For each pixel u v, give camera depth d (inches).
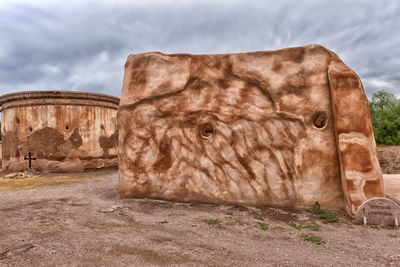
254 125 186.5
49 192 237.8
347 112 163.9
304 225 146.1
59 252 98.1
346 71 170.4
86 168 407.5
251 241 120.6
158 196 201.6
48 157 389.7
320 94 178.2
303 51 184.1
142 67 208.7
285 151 181.0
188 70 201.2
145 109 205.3
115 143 457.4
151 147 203.8
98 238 115.6
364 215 147.2
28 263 88.1
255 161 185.5
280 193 180.7
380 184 155.3
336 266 95.1
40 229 125.6
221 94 193.5
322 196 175.0
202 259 97.0
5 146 418.9
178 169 198.2
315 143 177.0
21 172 376.5
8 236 114.3
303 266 94.3
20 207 173.9
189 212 170.2
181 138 198.5
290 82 182.9
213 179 191.5
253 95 187.9
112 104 455.2
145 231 130.2
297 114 180.1
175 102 200.7
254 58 191.6
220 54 198.8
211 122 193.5
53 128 392.5
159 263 92.0
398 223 143.0
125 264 90.0
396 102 659.4
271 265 94.3
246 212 170.4
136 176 206.2
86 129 412.5
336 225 145.8
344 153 161.0
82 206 182.7
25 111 399.2
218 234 129.2
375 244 118.3
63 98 399.2
